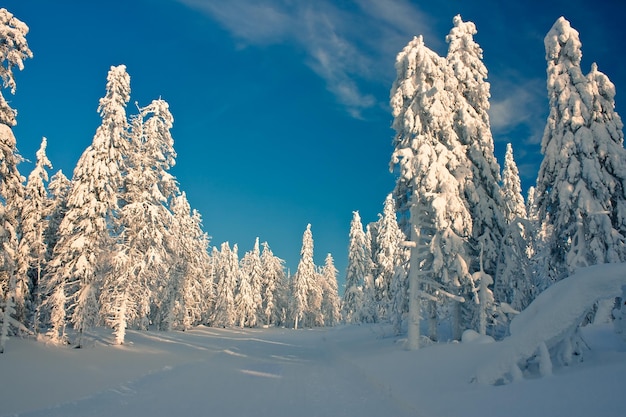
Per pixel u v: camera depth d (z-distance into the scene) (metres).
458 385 9.52
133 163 25.50
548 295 8.67
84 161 21.75
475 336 14.25
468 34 21.55
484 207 19.45
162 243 26.64
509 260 18.80
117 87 22.92
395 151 18.50
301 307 70.56
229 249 66.69
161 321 43.53
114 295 23.83
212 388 12.91
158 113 26.30
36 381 12.07
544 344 7.94
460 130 20.66
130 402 10.47
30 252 23.73
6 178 17.41
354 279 54.16
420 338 18.09
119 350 20.83
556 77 19.16
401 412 9.12
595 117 18.45
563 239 19.53
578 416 5.57
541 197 19.83
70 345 20.34
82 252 20.72
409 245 18.17
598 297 7.66
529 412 6.32
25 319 22.22
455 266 16.91
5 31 16.28
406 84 18.83
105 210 21.56
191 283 45.94
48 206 27.72
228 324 60.75
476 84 20.64
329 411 9.48
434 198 17.23
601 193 17.36
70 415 9.03
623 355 7.46
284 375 16.38
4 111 17.36
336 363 21.02
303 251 73.19
